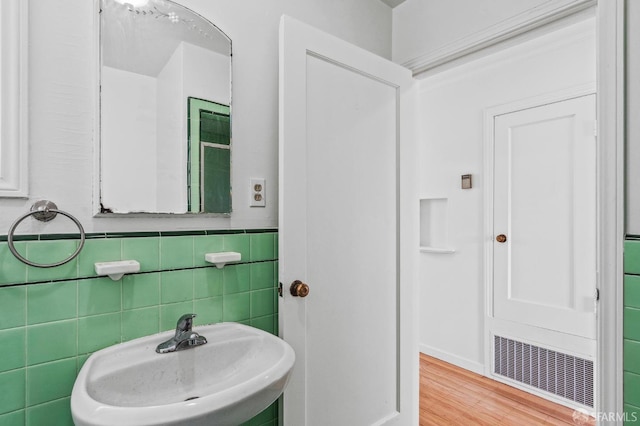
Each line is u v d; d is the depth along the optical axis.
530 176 2.31
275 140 1.38
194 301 1.15
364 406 1.50
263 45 1.35
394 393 1.64
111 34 1.01
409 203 1.70
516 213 2.37
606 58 1.15
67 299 0.93
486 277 2.51
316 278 1.34
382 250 1.59
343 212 1.44
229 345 1.08
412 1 1.80
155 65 1.08
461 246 2.68
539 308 2.25
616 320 1.12
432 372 2.59
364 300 1.51
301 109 1.27
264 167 1.35
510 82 2.40
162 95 1.09
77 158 0.95
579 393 2.08
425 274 2.93
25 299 0.87
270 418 1.33
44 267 0.87
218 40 1.21
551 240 2.21
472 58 1.67
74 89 0.95
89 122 0.97
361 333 1.50
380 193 1.59
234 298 1.24
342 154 1.44
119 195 1.01
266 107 1.35
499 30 1.46
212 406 0.70
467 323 2.64
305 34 1.29
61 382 0.92
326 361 1.37
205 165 1.18
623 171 1.12
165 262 1.09
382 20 1.84
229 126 1.24
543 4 1.34
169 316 1.09
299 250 1.26
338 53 1.41
